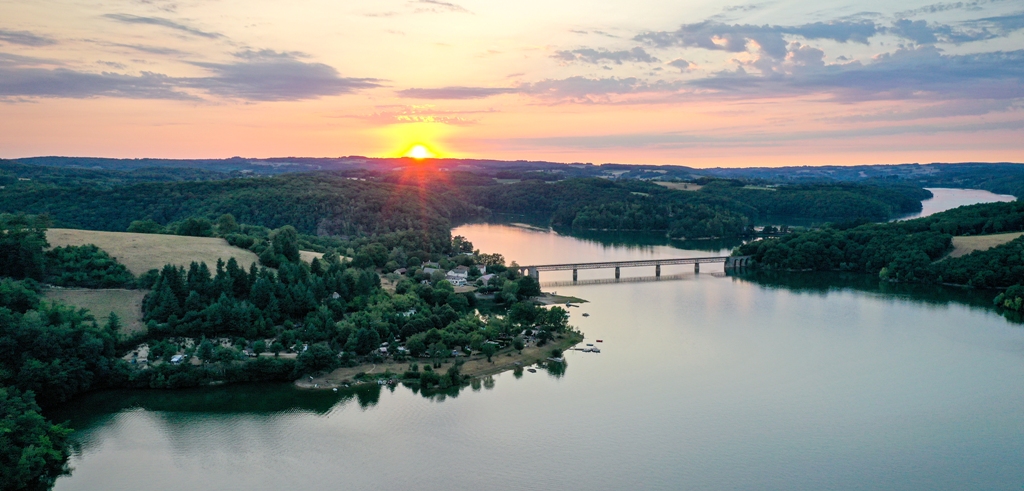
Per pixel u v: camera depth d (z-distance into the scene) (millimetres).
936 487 189125
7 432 184500
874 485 189750
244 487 185625
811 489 187875
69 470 191625
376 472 193875
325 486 186875
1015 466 198875
